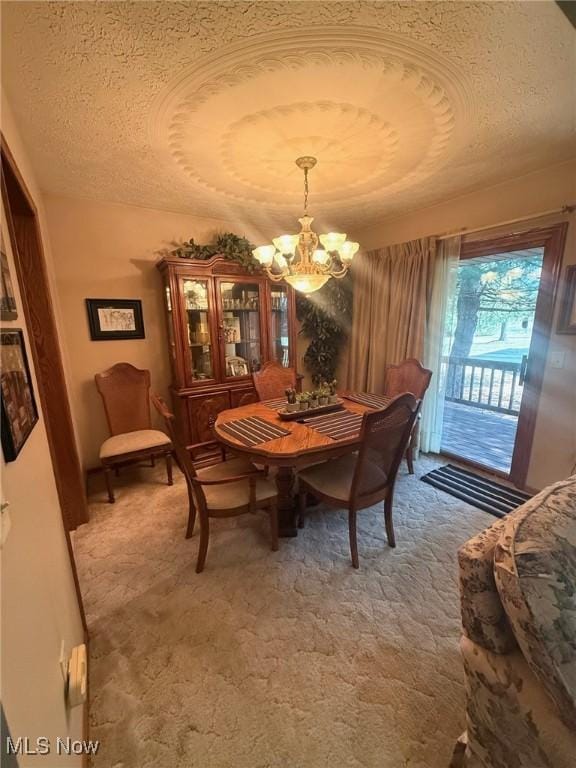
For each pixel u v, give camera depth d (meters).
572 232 2.33
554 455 2.56
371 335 3.79
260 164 2.23
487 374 4.83
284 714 1.21
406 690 1.28
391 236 3.60
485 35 1.26
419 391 2.88
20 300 1.29
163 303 3.30
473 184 2.66
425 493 2.72
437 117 1.75
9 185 1.63
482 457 3.43
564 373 2.45
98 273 2.99
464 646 0.93
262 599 1.71
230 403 3.40
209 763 1.09
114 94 1.52
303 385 4.39
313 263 2.29
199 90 1.51
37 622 0.80
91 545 2.13
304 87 1.50
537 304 2.56
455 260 3.01
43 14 1.10
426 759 1.09
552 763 0.78
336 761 1.09
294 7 1.13
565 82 1.51
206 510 1.85
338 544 2.12
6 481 0.70
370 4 1.13
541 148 2.10
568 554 0.80
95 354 3.06
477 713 0.91
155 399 2.27
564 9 1.01
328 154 2.10
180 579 1.84
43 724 0.73
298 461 1.84
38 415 1.21
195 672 1.36
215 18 1.16
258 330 3.54
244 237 3.69
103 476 3.10
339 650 1.44
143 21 1.15
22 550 0.76
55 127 1.75
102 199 2.88
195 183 2.54
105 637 1.51
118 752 1.12
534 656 0.75
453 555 2.01
